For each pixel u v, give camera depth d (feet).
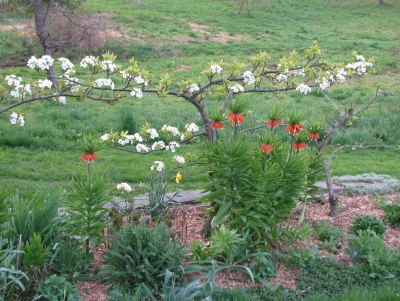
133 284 13.91
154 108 40.52
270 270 15.07
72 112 37.06
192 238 17.25
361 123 36.52
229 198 15.57
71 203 14.71
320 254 16.67
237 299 13.46
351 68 19.66
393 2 107.65
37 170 25.45
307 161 17.61
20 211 13.96
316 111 39.65
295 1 103.14
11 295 12.09
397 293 14.26
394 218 18.97
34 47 56.44
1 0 69.92
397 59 60.29
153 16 79.51
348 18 91.86
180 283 13.96
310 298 14.10
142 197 21.33
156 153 29.66
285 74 19.58
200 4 94.89
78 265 14.23
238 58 60.03
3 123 32.68
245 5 96.32
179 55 61.82
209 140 18.83
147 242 13.91
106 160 27.78
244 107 15.61
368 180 25.04
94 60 16.67
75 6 63.00
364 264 16.16
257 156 16.51
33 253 12.58
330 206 19.81
